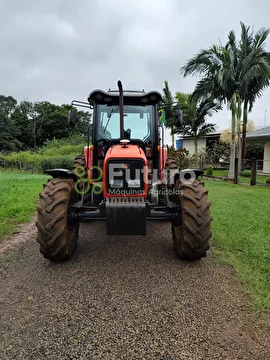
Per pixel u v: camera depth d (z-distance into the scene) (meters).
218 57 11.96
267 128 18.22
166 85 18.41
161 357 1.81
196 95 13.30
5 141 40.06
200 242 3.02
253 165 10.20
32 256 3.48
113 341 1.95
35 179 12.48
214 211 5.64
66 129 46.41
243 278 2.81
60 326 2.11
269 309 2.29
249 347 1.89
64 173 3.39
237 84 11.78
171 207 3.28
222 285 2.70
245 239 3.94
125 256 3.46
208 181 12.16
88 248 3.76
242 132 15.20
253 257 3.34
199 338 1.98
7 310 2.31
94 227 4.81
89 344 1.92
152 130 4.10
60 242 3.05
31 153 25.62
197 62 12.20
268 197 7.33
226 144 19.22
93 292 2.59
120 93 3.32
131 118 4.11
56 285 2.72
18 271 3.05
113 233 2.91
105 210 3.05
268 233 4.19
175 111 4.30
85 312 2.28
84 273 2.99
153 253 3.55
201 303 2.40
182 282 2.77
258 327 2.08
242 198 7.18
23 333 2.03
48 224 2.99
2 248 3.79
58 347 1.89
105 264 3.22
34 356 1.81
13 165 22.66
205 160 18.94
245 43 11.73
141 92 4.25
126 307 2.35
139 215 2.84
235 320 2.17
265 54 11.36
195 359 1.79
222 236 4.07
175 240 3.51
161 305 2.38
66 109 48.84
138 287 2.68
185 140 26.55
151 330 2.06
